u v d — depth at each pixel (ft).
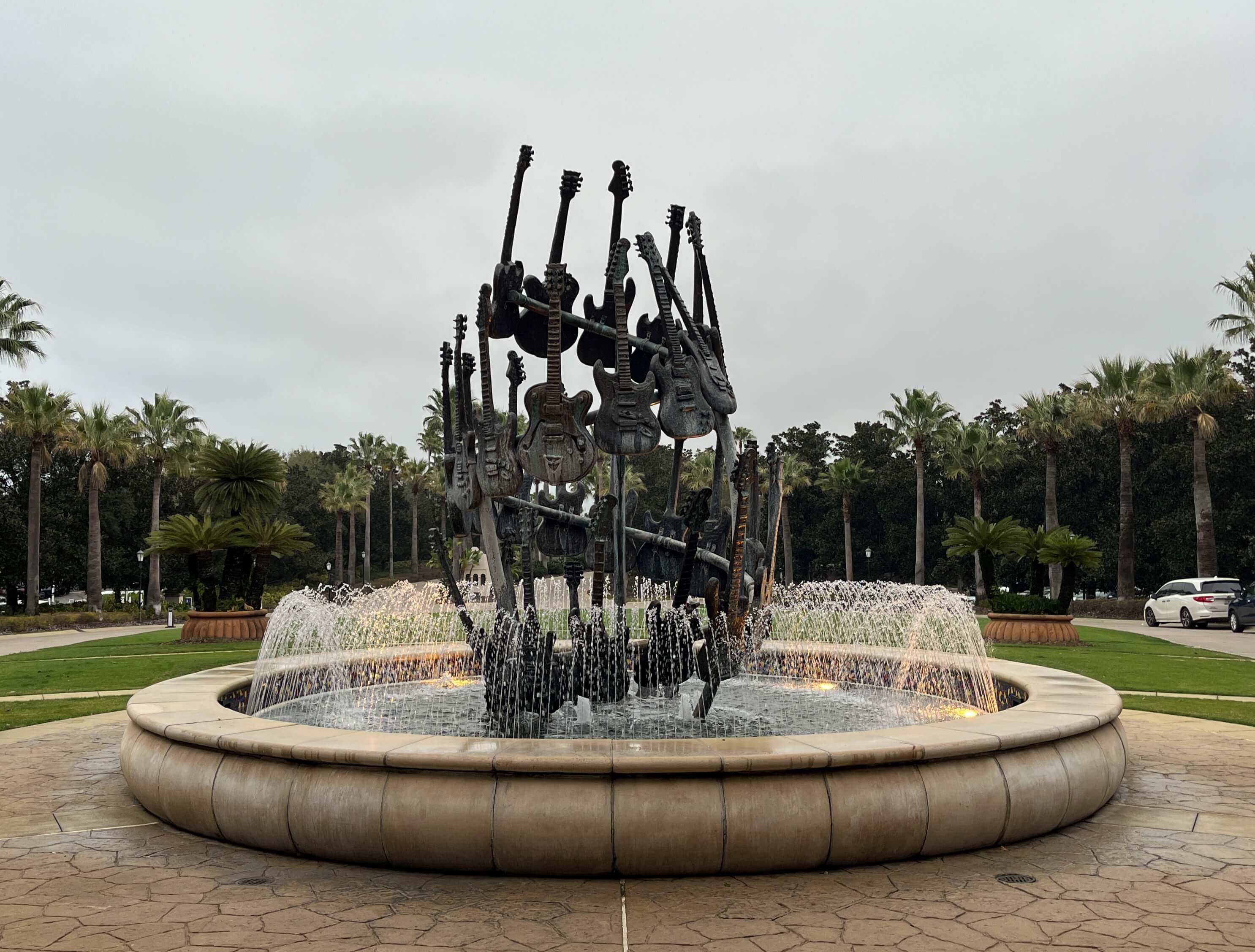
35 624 111.65
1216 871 16.66
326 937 13.61
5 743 30.42
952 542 86.89
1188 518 134.21
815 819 16.17
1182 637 80.53
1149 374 124.57
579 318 29.66
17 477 148.77
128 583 174.91
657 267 29.17
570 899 15.12
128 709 22.85
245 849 18.20
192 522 78.95
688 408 29.01
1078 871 16.67
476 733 26.37
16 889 15.98
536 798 16.01
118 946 13.34
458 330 29.96
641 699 29.25
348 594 143.13
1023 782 18.19
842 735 18.06
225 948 13.25
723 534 31.50
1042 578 77.25
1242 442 131.23
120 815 21.16
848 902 14.97
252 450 89.66
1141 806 21.50
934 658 34.32
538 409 26.37
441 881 16.06
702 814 15.88
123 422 140.05
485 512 26.91
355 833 16.63
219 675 30.55
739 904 14.85
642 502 192.24
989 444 153.48
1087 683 27.25
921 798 16.98
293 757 17.56
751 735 25.44
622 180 29.09
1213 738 30.27
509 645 25.89
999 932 13.75
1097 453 147.02
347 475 219.20
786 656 39.22
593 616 27.81
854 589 65.87
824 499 194.70
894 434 173.68
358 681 36.83
